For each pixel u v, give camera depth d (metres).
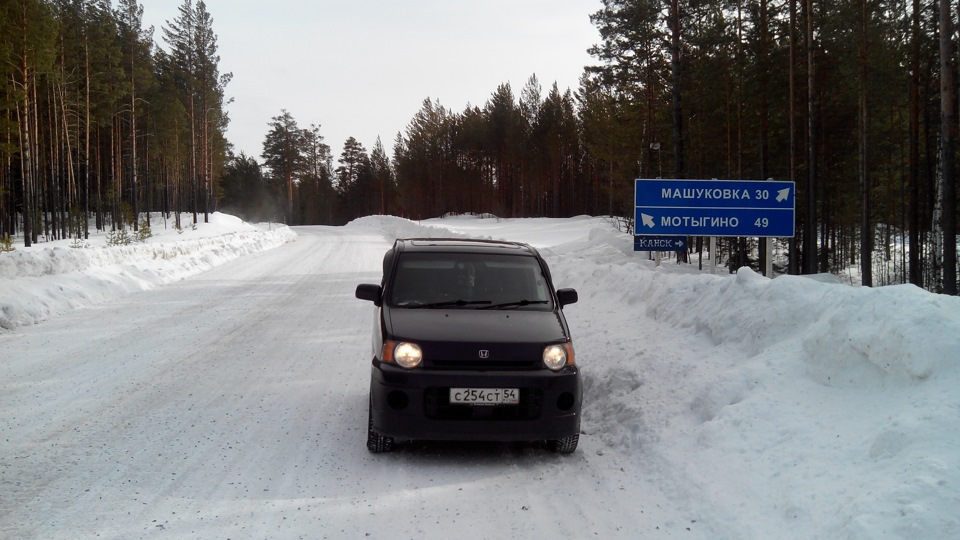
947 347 3.95
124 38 45.75
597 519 3.90
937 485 3.10
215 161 66.19
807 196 28.81
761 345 5.86
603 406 6.07
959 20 22.69
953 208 16.61
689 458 4.51
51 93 40.81
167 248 19.05
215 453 5.04
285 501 4.17
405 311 5.39
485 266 5.95
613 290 11.30
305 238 42.19
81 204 56.28
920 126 31.61
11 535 3.61
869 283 24.56
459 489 4.40
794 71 24.20
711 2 22.41
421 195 90.50
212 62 50.28
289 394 6.79
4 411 6.00
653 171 29.98
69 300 12.05
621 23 26.62
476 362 4.82
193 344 9.19
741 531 3.51
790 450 4.12
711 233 10.91
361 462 4.91
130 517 3.88
